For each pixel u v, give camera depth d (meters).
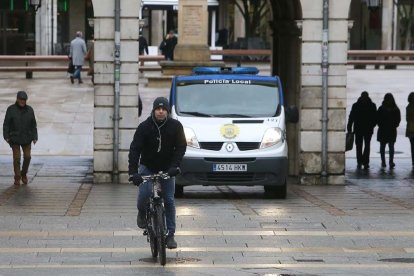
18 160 57.53
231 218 43.09
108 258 33.28
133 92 59.06
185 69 105.00
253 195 53.78
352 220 42.62
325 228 40.25
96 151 58.94
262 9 148.50
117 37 58.66
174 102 52.91
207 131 50.75
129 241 36.78
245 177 50.47
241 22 158.62
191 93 53.28
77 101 95.94
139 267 31.66
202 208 47.00
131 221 41.88
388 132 70.56
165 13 150.88
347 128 70.94
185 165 50.16
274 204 49.03
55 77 115.31
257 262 32.78
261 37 150.88
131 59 58.97
